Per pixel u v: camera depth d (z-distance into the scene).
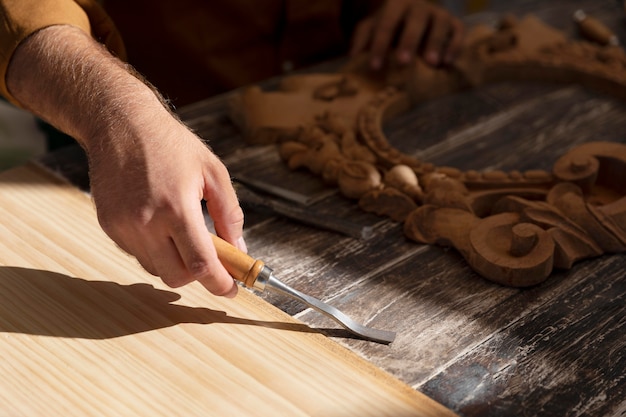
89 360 0.90
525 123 1.53
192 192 0.92
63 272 1.05
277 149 1.42
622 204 1.16
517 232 1.06
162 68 1.94
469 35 1.76
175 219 0.90
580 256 1.12
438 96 1.62
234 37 1.90
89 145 0.98
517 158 1.41
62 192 1.25
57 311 0.98
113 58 1.10
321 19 1.91
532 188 1.24
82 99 1.02
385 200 1.22
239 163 1.37
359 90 1.56
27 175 1.29
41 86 1.08
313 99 1.50
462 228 1.15
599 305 1.04
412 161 1.30
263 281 0.95
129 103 0.98
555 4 2.07
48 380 0.87
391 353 0.94
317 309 0.97
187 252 0.91
